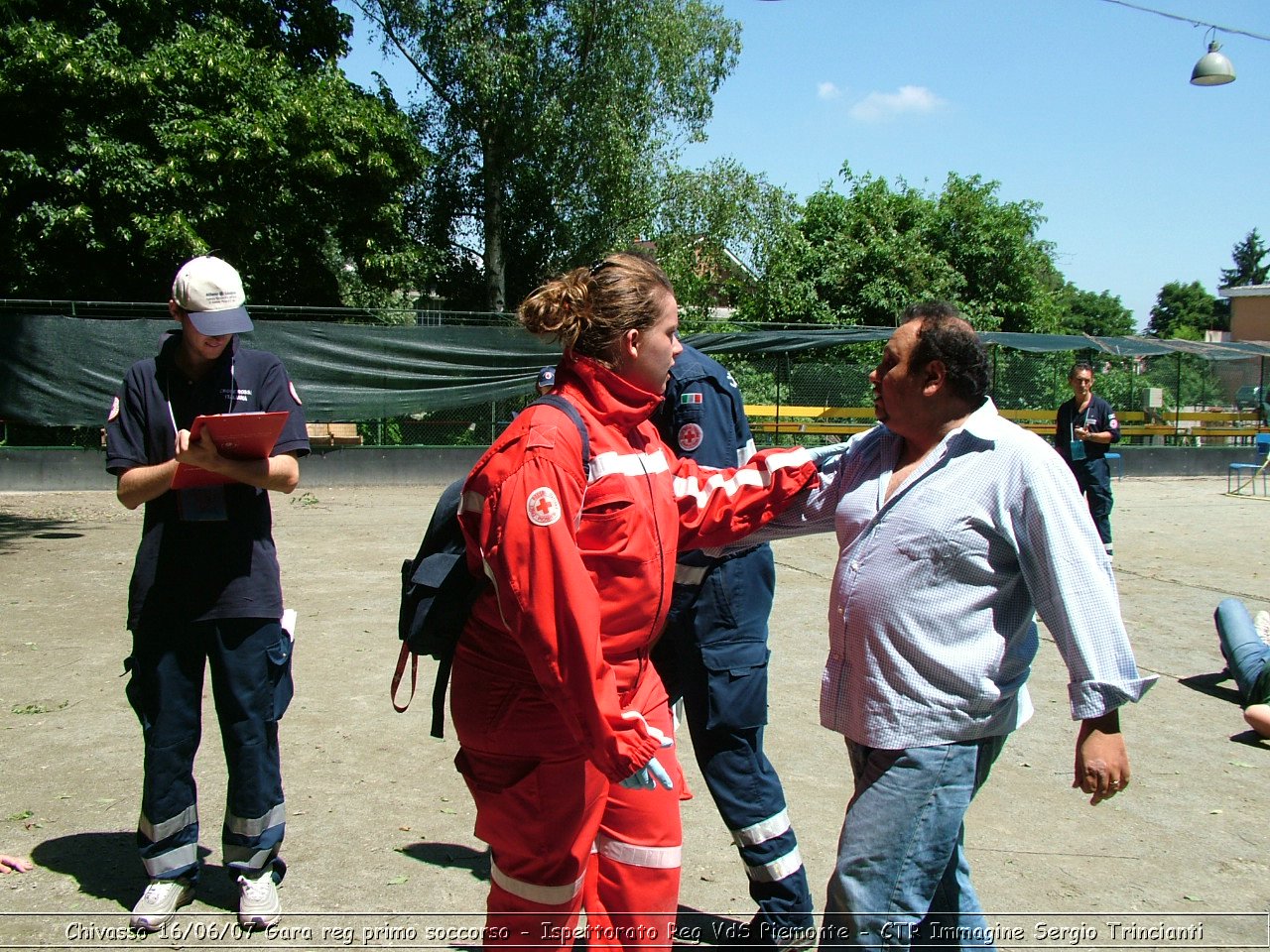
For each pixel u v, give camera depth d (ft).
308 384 47.52
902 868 7.45
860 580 7.85
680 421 10.61
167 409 10.68
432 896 11.39
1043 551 7.45
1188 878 12.23
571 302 7.52
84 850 12.36
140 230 52.11
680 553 9.56
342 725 16.94
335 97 58.80
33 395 44.62
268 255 58.54
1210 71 40.37
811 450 8.77
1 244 52.90
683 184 70.64
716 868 12.25
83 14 54.90
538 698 7.37
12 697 18.02
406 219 71.56
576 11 64.64
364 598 26.27
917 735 7.58
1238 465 57.93
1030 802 14.40
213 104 55.11
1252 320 123.75
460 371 49.62
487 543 6.99
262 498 10.93
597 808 7.60
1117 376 68.59
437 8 64.18
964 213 86.12
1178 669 21.50
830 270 78.64
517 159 69.05
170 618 10.60
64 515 40.37
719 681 10.17
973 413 7.95
